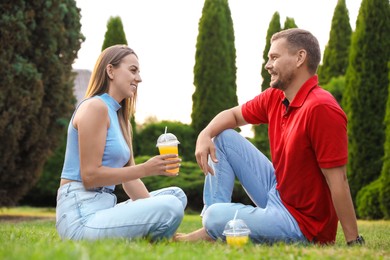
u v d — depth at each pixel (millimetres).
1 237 3789
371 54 12570
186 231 6258
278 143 3959
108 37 17172
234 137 4105
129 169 3525
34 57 9891
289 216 3797
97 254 2402
